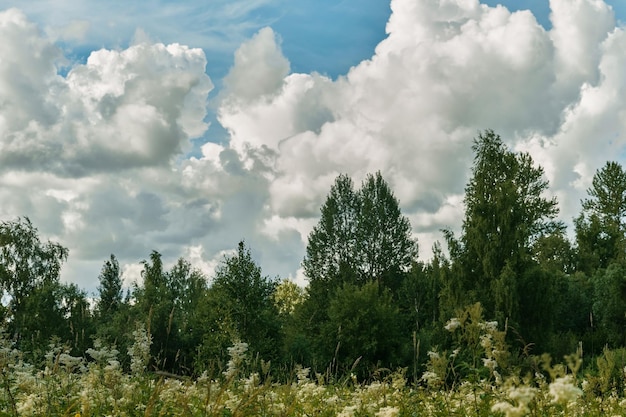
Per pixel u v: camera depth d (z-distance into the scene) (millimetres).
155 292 42031
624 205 79562
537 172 57406
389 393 8000
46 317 39375
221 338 33906
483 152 47812
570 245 74500
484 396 6551
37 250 56344
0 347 10969
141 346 10000
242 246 39250
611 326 53250
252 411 6492
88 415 7141
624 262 62750
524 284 39594
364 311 38875
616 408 7316
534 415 5441
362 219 66250
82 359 11117
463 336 7340
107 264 64625
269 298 40875
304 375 10258
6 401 8117
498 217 44000
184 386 7781
